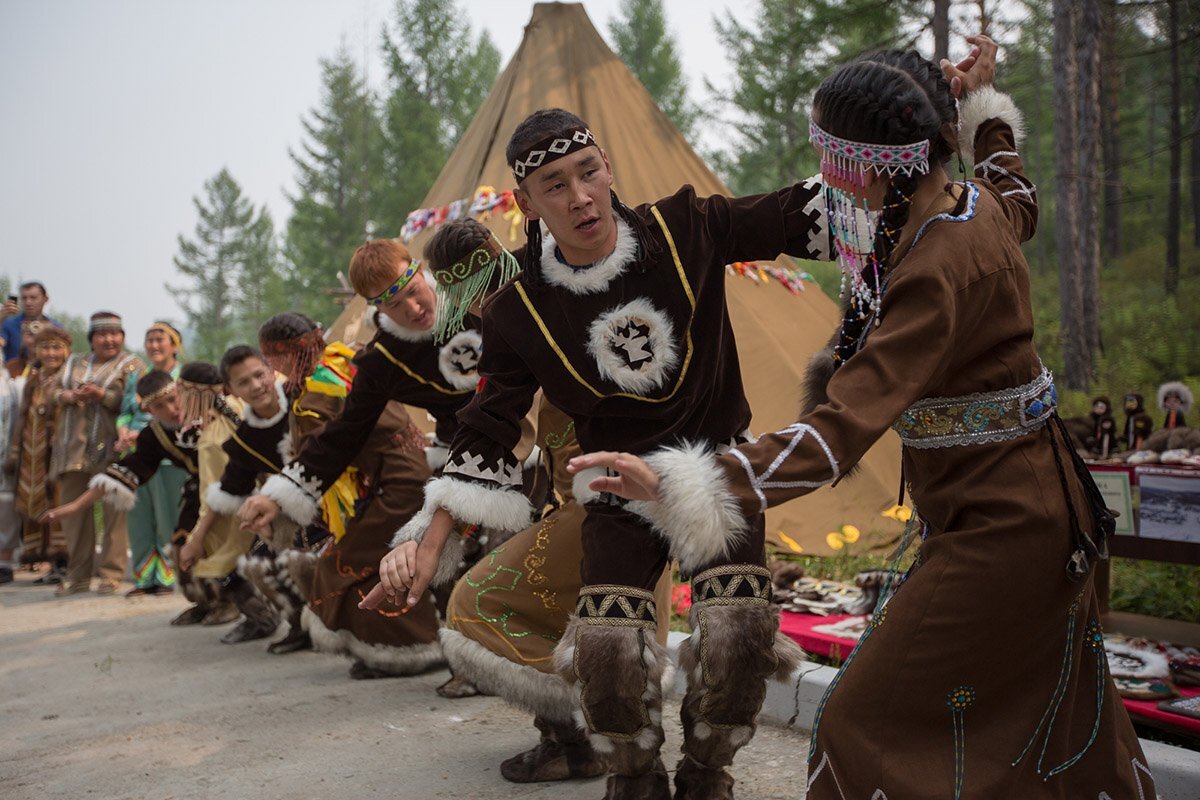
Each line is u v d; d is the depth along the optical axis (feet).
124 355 23.17
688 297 7.54
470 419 8.03
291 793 9.50
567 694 8.79
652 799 7.61
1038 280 96.78
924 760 5.81
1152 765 8.60
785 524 19.45
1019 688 5.94
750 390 19.89
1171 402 19.85
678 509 5.47
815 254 7.60
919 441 6.15
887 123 5.88
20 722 12.47
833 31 42.45
